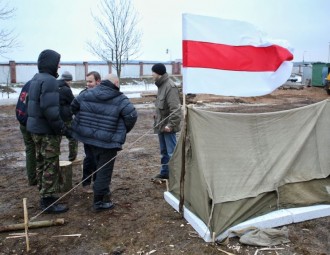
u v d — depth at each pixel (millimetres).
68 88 5754
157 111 5605
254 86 4125
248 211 4012
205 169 3969
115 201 4957
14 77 32969
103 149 4445
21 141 9766
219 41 3980
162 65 5406
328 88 26641
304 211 4223
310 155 4625
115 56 24734
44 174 4449
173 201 4691
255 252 3557
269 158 4332
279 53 4156
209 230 3775
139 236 3934
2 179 6086
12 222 4309
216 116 4195
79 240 3865
